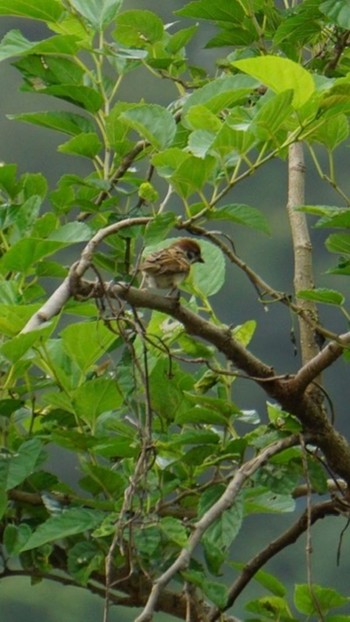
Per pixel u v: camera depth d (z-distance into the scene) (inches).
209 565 352.8
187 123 365.7
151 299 341.1
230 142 339.3
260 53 471.8
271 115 334.0
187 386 392.8
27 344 326.0
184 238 439.5
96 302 339.6
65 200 426.9
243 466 360.5
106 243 427.5
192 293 410.3
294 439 375.6
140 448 358.9
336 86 337.1
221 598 331.3
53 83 446.3
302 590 389.4
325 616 387.2
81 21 436.8
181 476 391.5
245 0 465.1
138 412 345.4
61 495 382.0
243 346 385.4
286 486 372.8
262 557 399.2
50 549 382.9
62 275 389.7
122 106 425.4
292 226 434.3
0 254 406.6
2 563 394.9
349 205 390.3
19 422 412.8
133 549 332.8
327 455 384.8
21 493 383.2
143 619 307.4
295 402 374.6
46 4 422.9
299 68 326.6
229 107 415.8
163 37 466.0
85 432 396.2
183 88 470.0
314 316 414.6
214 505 351.6
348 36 462.3
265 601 396.2
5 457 354.9
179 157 346.6
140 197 405.1
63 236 353.7
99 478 374.0
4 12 425.7
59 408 389.4
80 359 372.2
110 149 431.5
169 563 361.7
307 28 450.3
